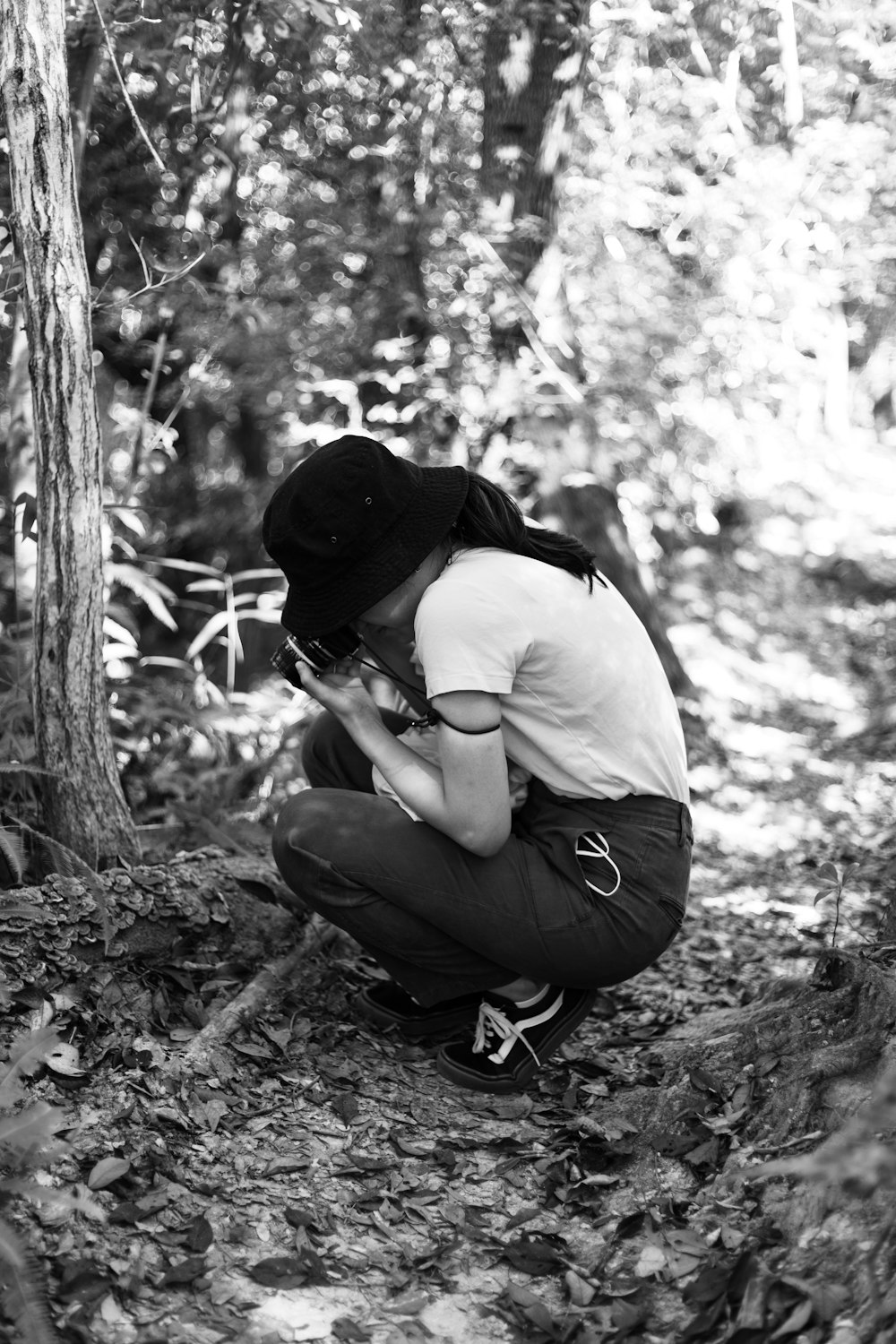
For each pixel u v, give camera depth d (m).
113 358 5.32
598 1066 2.63
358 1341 1.80
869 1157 1.57
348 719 2.31
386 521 2.18
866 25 4.96
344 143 5.21
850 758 5.30
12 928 2.40
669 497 6.13
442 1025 2.57
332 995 2.80
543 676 2.20
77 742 2.68
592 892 2.30
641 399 5.57
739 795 4.88
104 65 4.02
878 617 7.44
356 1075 2.52
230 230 5.03
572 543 2.32
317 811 2.39
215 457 6.96
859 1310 1.68
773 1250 1.87
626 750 2.28
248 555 6.25
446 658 2.12
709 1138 2.21
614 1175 2.23
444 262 5.15
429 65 4.93
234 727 4.25
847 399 8.97
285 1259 1.94
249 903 2.92
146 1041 2.36
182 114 4.37
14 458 3.43
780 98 5.46
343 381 5.23
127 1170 2.04
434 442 5.35
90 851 2.72
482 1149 2.33
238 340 5.13
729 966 3.27
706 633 6.59
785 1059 2.27
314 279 5.46
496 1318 1.88
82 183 4.34
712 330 5.37
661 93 5.14
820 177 5.02
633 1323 1.82
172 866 2.84
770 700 6.09
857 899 3.76
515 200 5.02
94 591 2.64
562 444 5.29
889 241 5.52
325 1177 2.19
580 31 4.81
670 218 5.26
